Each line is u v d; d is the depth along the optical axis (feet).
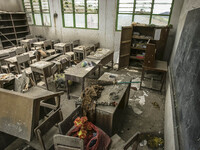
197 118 3.91
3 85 10.42
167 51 17.81
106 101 7.76
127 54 17.97
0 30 23.71
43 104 8.06
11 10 25.29
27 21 26.45
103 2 19.16
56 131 7.33
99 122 7.72
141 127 9.42
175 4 15.84
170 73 10.68
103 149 6.22
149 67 12.64
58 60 14.42
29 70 14.34
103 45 21.70
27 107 5.76
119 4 18.34
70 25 23.02
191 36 6.87
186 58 6.81
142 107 11.35
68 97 12.25
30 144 6.60
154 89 13.58
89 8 20.39
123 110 10.54
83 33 22.39
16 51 16.52
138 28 17.84
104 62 15.58
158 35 15.51
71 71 11.66
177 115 6.11
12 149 7.09
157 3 16.56
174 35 16.94
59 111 6.82
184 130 4.74
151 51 12.11
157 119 10.12
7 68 15.28
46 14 23.94
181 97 6.14
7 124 6.02
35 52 16.90
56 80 13.35
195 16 7.10
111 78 10.21
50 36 25.50
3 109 6.10
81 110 7.58
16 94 5.98
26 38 24.52
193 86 4.90
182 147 4.49
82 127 6.43
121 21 19.20
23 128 5.80
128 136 8.74
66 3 21.57
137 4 17.49
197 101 4.19
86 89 8.39
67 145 5.28
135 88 13.94
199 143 3.39
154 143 8.27
